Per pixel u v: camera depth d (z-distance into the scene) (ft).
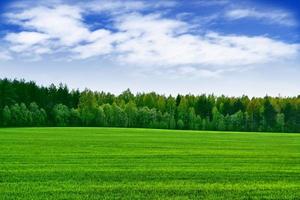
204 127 475.72
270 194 62.44
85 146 137.90
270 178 76.69
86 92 473.67
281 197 60.54
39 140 163.53
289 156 117.60
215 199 58.75
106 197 58.44
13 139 166.20
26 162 92.53
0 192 60.13
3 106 393.29
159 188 65.10
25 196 57.98
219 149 136.77
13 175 74.43
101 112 440.04
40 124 399.03
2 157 101.09
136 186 66.23
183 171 82.74
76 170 81.35
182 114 494.59
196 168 87.76
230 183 70.69
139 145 146.72
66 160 97.19
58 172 78.48
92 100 453.58
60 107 422.41
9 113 375.86
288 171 85.92
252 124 480.64
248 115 480.64
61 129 274.57
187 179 73.87
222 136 236.22
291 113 484.33
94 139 175.94
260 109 483.10
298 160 107.45
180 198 58.75
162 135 225.97
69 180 70.33
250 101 500.33
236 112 502.38
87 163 92.48
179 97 537.24
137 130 291.17
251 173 82.23
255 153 124.88
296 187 67.97
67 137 186.19
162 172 80.84
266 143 177.17
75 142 155.94
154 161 98.32
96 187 64.80
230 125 477.77
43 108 422.82
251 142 182.39
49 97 447.83
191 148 138.10
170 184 68.59
